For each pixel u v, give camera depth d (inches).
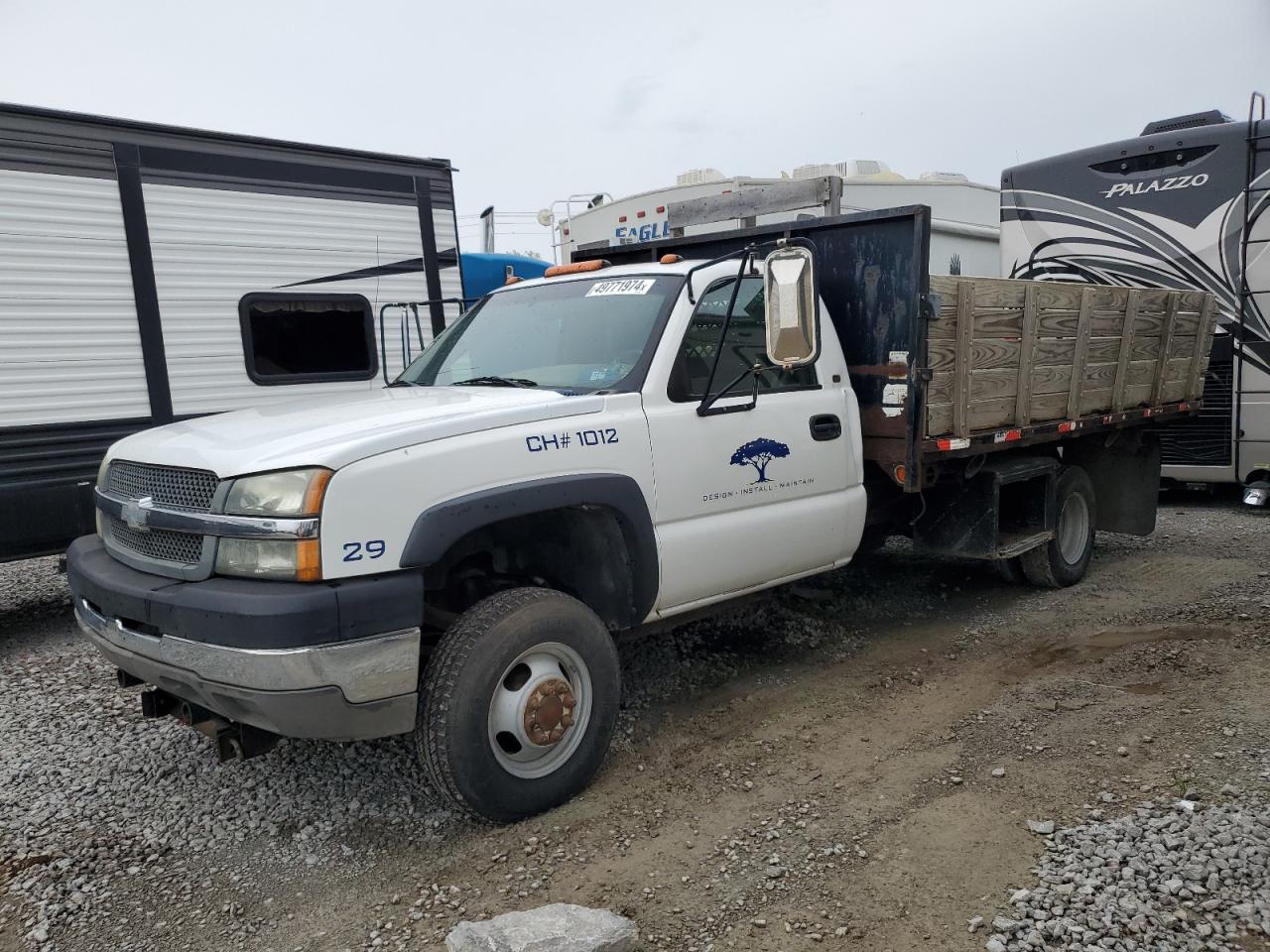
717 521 174.9
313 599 122.6
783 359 154.9
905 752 164.2
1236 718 167.6
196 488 136.2
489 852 137.3
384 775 162.2
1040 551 257.9
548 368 177.0
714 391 177.3
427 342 338.3
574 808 148.9
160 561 138.2
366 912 124.5
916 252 192.4
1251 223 352.5
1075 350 243.6
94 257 264.5
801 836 137.6
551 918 111.3
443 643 139.7
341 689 125.7
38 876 134.3
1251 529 344.5
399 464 131.3
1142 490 298.0
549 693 144.9
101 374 267.1
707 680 202.2
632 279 185.2
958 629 234.5
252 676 122.6
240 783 161.0
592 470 152.8
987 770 155.6
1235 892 117.9
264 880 133.3
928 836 135.8
